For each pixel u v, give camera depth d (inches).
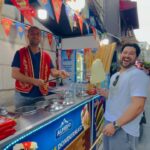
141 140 155.3
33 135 65.0
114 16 338.3
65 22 136.7
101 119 140.9
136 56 80.1
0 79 124.3
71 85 124.9
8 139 51.1
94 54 143.4
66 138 89.3
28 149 61.2
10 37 128.5
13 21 124.1
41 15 100.8
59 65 169.5
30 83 99.8
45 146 72.6
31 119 67.7
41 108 83.4
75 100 102.2
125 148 79.0
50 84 132.6
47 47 156.6
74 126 97.9
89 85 121.8
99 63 106.2
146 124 195.2
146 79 74.9
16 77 99.1
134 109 71.9
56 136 80.3
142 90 72.6
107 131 75.4
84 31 155.7
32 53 103.8
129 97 77.5
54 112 78.2
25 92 104.3
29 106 83.6
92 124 123.5
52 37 162.6
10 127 53.6
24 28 133.6
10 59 130.1
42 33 149.4
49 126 74.6
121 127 78.8
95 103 128.1
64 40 162.4
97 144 132.8
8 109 79.9
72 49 161.8
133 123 78.2
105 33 191.8
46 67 108.2
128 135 78.2
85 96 114.3
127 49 79.3
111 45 132.6
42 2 74.3
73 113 96.2
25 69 102.1
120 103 79.5
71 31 155.2
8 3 100.5
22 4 78.9
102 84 123.6
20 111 76.0
